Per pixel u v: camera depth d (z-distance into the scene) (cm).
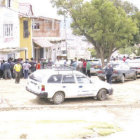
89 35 4331
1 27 2969
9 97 1625
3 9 2991
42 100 1579
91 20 4047
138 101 1603
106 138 960
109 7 3869
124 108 1468
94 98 1683
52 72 1483
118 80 2497
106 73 2256
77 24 4200
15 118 1198
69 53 5647
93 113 1339
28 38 3684
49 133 990
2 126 1068
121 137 976
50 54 4594
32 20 3909
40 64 2709
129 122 1184
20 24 3472
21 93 1755
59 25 4319
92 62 2933
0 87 1970
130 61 2878
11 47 3103
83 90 1555
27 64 2502
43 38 3997
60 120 1177
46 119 1189
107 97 1719
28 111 1346
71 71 1536
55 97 1478
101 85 1619
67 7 4197
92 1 4003
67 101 1595
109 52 4381
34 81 1500
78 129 1047
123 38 4094
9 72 2466
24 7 3747
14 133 982
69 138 945
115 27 3941
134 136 989
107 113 1345
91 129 1055
